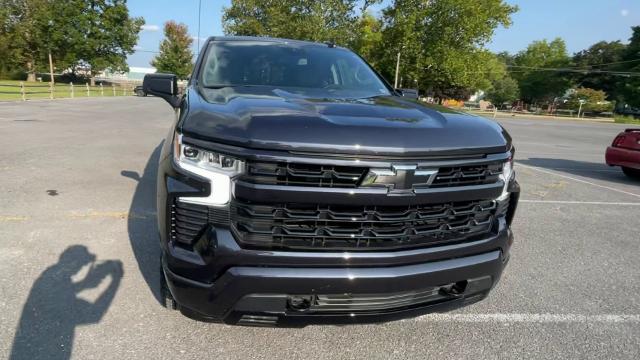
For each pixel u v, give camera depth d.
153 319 2.79
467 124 2.43
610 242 4.79
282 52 3.66
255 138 1.99
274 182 2.00
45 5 60.59
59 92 35.19
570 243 4.70
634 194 7.43
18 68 63.03
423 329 2.88
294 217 2.05
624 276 3.89
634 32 72.75
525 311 3.18
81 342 2.54
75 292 3.08
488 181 2.35
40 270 3.40
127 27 66.31
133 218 4.66
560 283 3.68
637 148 8.30
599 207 6.34
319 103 2.46
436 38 39.38
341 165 2.00
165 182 2.21
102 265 3.52
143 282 3.26
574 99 77.31
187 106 2.41
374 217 2.11
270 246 2.06
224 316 2.14
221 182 2.05
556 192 7.27
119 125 13.57
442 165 2.15
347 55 3.94
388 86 3.65
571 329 2.96
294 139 1.99
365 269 2.12
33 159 7.44
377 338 2.74
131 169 7.02
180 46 72.50
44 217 4.59
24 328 2.64
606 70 82.25
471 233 2.39
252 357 2.48
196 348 2.53
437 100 50.53
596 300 3.40
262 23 39.19
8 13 61.81
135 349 2.50
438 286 2.29
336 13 34.62
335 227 2.10
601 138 21.11
